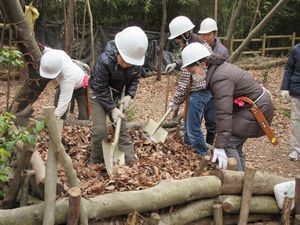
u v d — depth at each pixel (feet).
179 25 17.48
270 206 13.91
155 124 18.10
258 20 57.57
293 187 13.70
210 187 12.95
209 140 19.03
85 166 14.71
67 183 11.73
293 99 19.62
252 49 60.49
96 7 48.73
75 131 18.02
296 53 18.93
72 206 10.19
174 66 19.79
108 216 11.37
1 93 32.63
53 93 33.55
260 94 14.21
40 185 10.93
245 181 13.12
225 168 13.69
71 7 24.94
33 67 16.63
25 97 17.08
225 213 13.39
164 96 35.83
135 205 11.62
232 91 13.65
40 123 10.95
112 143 14.20
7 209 10.78
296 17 64.08
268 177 13.97
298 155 20.65
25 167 10.88
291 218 14.07
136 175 13.74
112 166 13.91
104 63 13.51
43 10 45.96
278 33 64.75
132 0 50.24
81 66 17.63
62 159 10.44
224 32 54.95
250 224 13.97
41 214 10.39
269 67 51.06
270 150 21.99
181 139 18.92
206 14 55.01
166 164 15.64
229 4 53.42
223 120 13.58
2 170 11.37
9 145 10.89
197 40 17.51
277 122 27.20
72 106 23.36
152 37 49.19
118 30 49.47
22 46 16.12
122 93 14.99
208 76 13.70
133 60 12.96
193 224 13.05
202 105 16.75
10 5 14.99
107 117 16.43
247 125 14.26
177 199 12.32
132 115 23.15
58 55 14.85
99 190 12.23
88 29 47.62
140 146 17.22
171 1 53.57
